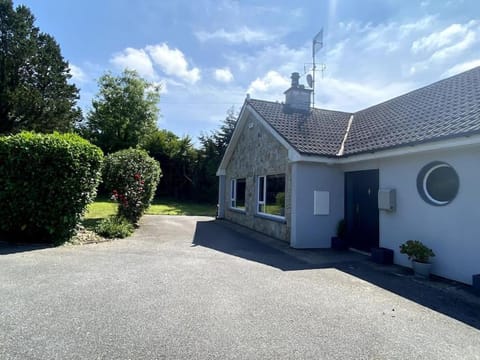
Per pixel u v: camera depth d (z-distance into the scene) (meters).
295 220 10.27
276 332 3.86
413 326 4.25
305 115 13.79
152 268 6.50
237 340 3.60
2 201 8.07
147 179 13.29
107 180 12.41
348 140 11.55
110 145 33.59
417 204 7.89
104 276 5.77
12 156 8.01
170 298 4.83
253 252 9.09
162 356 3.18
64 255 7.24
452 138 6.52
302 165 10.46
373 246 9.77
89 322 3.88
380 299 5.34
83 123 34.66
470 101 8.32
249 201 14.81
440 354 3.50
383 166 9.06
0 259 6.63
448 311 4.90
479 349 3.65
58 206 8.38
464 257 6.66
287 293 5.38
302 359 3.26
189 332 3.74
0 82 25.81
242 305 4.70
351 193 10.84
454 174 7.26
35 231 8.44
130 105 35.41
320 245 10.55
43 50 29.02
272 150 12.55
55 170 8.31
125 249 8.30
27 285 5.11
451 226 6.98
